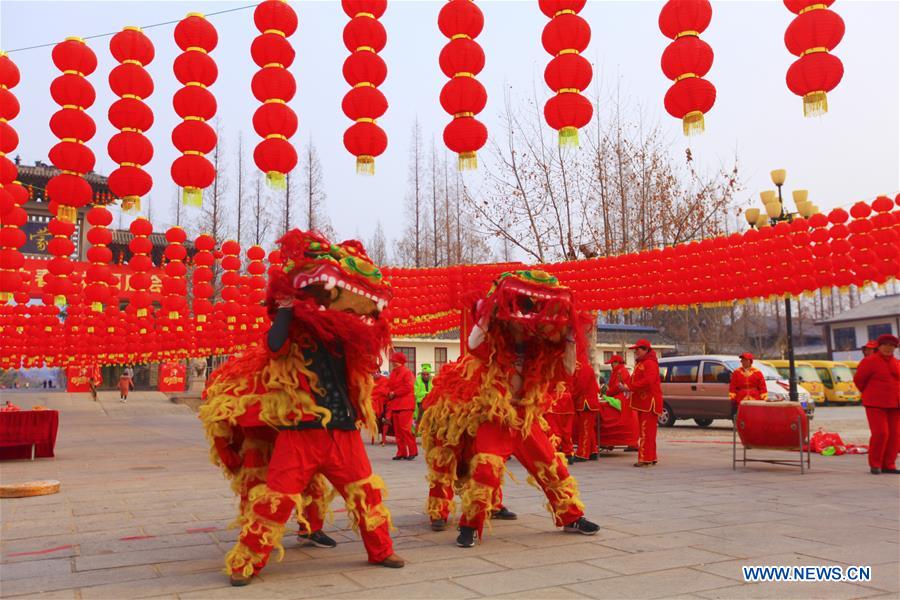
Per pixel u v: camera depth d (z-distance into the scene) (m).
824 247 8.09
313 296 4.05
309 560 4.30
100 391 33.72
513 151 17.72
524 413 4.91
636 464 9.77
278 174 6.95
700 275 9.20
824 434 11.48
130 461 10.63
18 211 9.06
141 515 5.88
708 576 3.78
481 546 4.66
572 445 10.42
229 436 4.30
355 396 4.24
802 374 32.22
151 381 35.84
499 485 4.96
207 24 7.04
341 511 6.07
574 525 5.03
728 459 10.61
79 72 7.12
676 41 5.69
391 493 7.30
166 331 13.93
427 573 3.93
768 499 6.54
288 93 6.90
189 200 7.21
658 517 5.61
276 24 6.80
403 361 11.25
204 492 7.26
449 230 32.31
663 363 20.70
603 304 10.18
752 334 45.78
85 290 9.97
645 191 18.31
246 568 3.70
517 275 4.73
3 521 5.61
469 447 5.44
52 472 9.20
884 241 7.75
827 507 6.06
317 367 4.09
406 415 11.10
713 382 19.12
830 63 5.34
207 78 7.12
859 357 43.34
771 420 8.87
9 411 10.84
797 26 5.41
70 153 7.10
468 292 5.06
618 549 4.48
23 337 13.83
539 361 4.89
